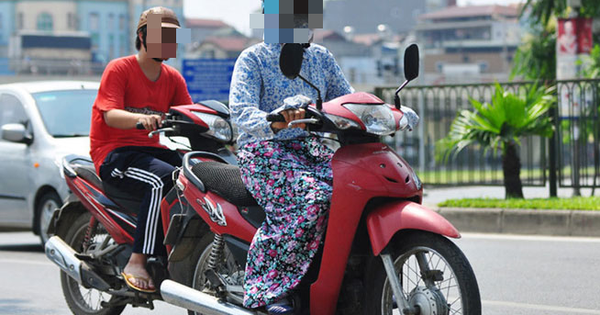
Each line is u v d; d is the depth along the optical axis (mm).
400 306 4539
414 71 4832
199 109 5758
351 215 4617
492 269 8695
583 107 14055
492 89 14695
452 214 11797
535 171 18906
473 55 126875
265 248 4871
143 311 7168
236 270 5398
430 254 4898
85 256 6211
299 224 4738
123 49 127188
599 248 9828
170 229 5551
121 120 5840
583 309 6898
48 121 10977
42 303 7672
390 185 4586
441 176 18156
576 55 16266
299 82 5113
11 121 11305
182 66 18562
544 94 13672
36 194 10859
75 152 10398
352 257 4770
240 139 5148
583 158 14117
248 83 5008
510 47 125312
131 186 5926
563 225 11000
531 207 11500
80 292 6758
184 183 5480
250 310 4996
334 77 5273
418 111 17188
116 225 6047
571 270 8547
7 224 11297
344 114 4582
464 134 13438
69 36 112938
